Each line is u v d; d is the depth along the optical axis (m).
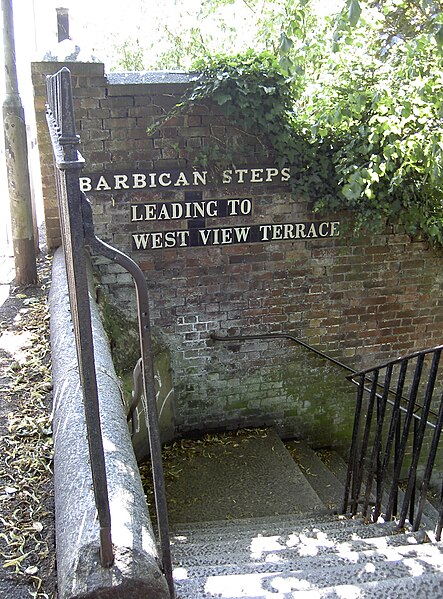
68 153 1.39
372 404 3.52
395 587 2.07
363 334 5.43
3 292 4.58
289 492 4.52
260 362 5.27
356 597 2.02
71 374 2.58
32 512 2.20
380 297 5.36
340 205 4.84
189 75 4.36
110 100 4.26
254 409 5.41
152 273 4.74
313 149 4.64
